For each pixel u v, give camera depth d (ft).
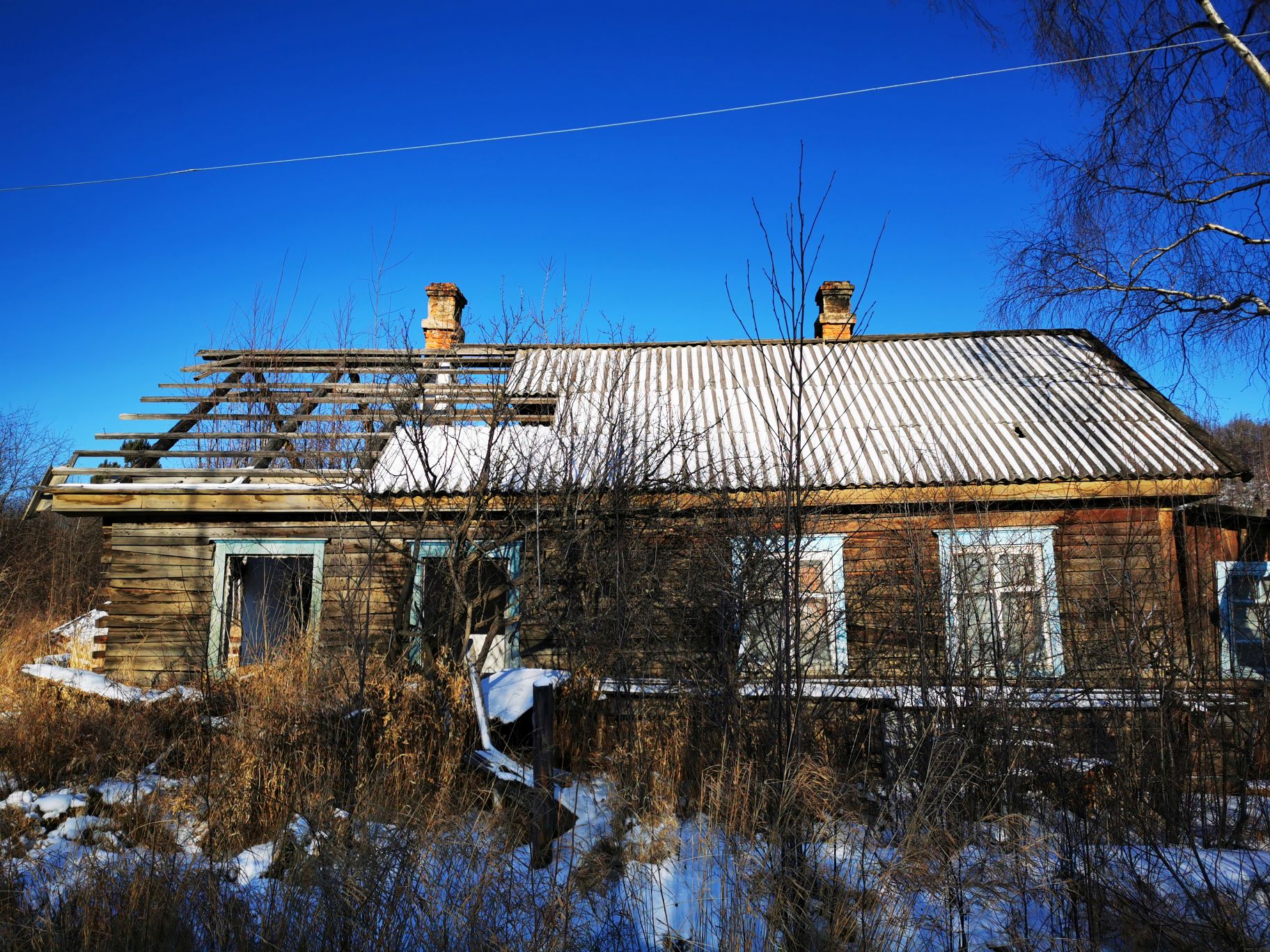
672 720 21.08
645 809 18.86
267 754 20.12
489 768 19.57
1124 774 19.38
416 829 16.79
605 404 38.22
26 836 18.88
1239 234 39.45
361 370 40.52
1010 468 31.78
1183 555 29.96
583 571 25.99
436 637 25.73
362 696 20.47
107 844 18.15
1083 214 41.78
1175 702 20.61
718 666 19.16
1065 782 18.86
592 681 23.44
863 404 38.24
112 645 32.99
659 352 45.06
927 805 17.01
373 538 27.63
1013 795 18.85
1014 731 19.62
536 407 39.01
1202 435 33.55
